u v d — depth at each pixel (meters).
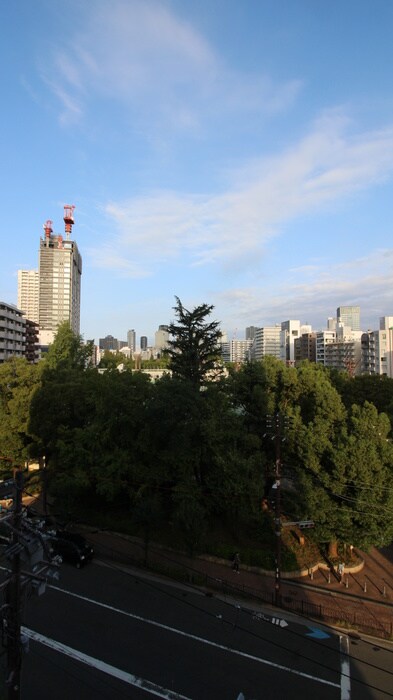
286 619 19.30
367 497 21.64
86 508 30.86
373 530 21.52
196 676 15.05
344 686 14.88
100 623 18.17
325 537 22.86
